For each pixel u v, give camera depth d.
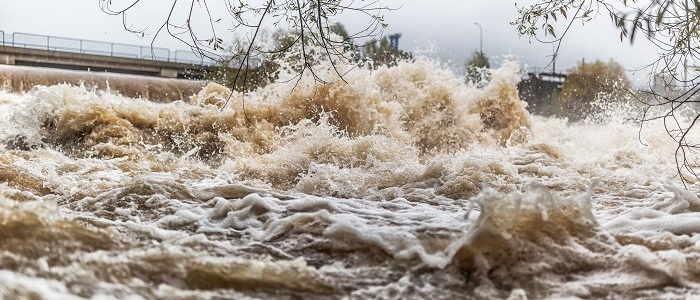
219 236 5.20
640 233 5.06
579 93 30.44
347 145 9.46
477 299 3.81
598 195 7.98
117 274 3.64
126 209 6.06
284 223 5.22
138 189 6.61
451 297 3.82
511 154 10.91
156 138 11.82
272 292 3.68
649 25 4.79
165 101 28.48
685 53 5.71
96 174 8.20
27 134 11.52
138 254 4.04
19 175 7.60
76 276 3.52
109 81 28.75
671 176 9.81
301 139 9.91
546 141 11.61
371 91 13.43
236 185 7.15
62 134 11.58
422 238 4.84
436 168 8.25
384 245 4.61
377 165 8.70
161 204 6.24
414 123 14.41
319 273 4.07
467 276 4.12
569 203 4.68
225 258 4.10
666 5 4.68
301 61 13.13
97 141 11.34
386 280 4.09
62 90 11.98
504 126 15.87
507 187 7.96
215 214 5.86
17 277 3.24
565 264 4.26
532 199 4.53
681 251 4.59
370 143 9.48
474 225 4.40
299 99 13.00
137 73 39.19
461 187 7.76
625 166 10.90
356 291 3.87
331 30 7.19
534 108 32.19
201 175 8.77
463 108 14.89
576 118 30.25
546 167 9.65
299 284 3.83
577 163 10.27
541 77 32.47
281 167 9.07
